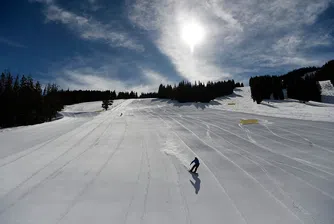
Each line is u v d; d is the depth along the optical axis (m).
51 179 8.70
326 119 27.34
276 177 9.08
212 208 6.53
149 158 11.89
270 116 33.88
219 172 9.67
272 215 6.15
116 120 33.44
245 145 15.35
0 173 9.34
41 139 17.38
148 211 6.32
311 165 10.77
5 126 38.81
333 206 6.66
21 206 6.54
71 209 6.39
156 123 28.98
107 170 9.83
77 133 20.52
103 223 5.71
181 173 9.50
